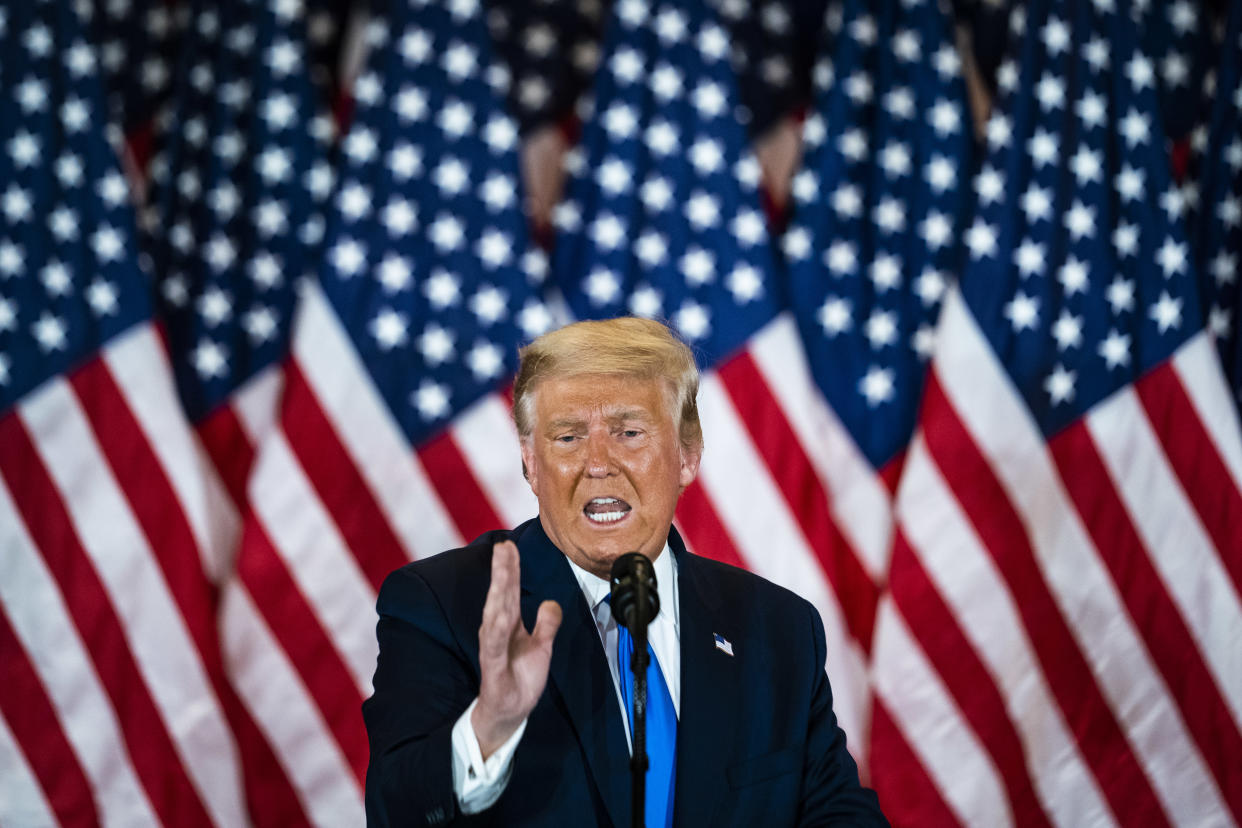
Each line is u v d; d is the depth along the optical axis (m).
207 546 11.55
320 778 11.18
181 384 12.16
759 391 11.63
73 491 11.24
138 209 12.56
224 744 11.17
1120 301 11.65
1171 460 11.45
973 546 11.32
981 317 11.62
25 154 11.53
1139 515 11.39
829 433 12.22
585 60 12.95
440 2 11.98
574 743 4.38
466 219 11.71
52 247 11.48
